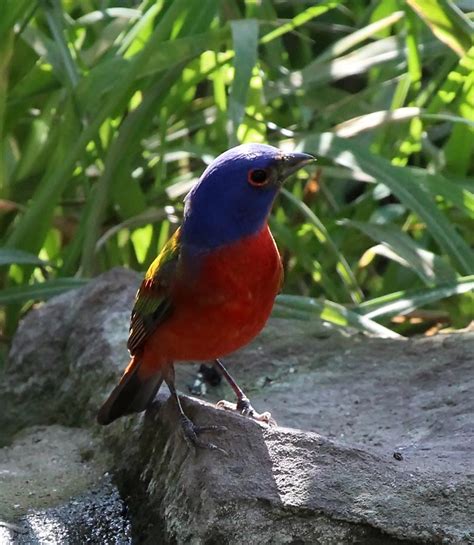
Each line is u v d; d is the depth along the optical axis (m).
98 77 12.16
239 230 7.83
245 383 9.96
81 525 8.21
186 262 7.90
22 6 12.06
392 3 13.70
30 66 12.96
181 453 7.89
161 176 13.03
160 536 7.82
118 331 10.31
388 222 12.81
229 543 7.15
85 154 12.64
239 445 7.67
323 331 10.67
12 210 12.86
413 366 9.87
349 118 13.55
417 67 12.41
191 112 13.81
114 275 11.09
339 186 14.02
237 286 7.86
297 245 12.33
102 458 9.05
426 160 14.55
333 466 7.47
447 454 8.03
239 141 11.93
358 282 13.34
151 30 12.73
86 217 12.27
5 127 13.02
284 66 14.41
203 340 8.07
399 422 8.99
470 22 11.52
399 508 7.13
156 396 8.91
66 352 10.59
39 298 11.67
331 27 14.29
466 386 9.32
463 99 12.43
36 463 9.12
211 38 11.92
